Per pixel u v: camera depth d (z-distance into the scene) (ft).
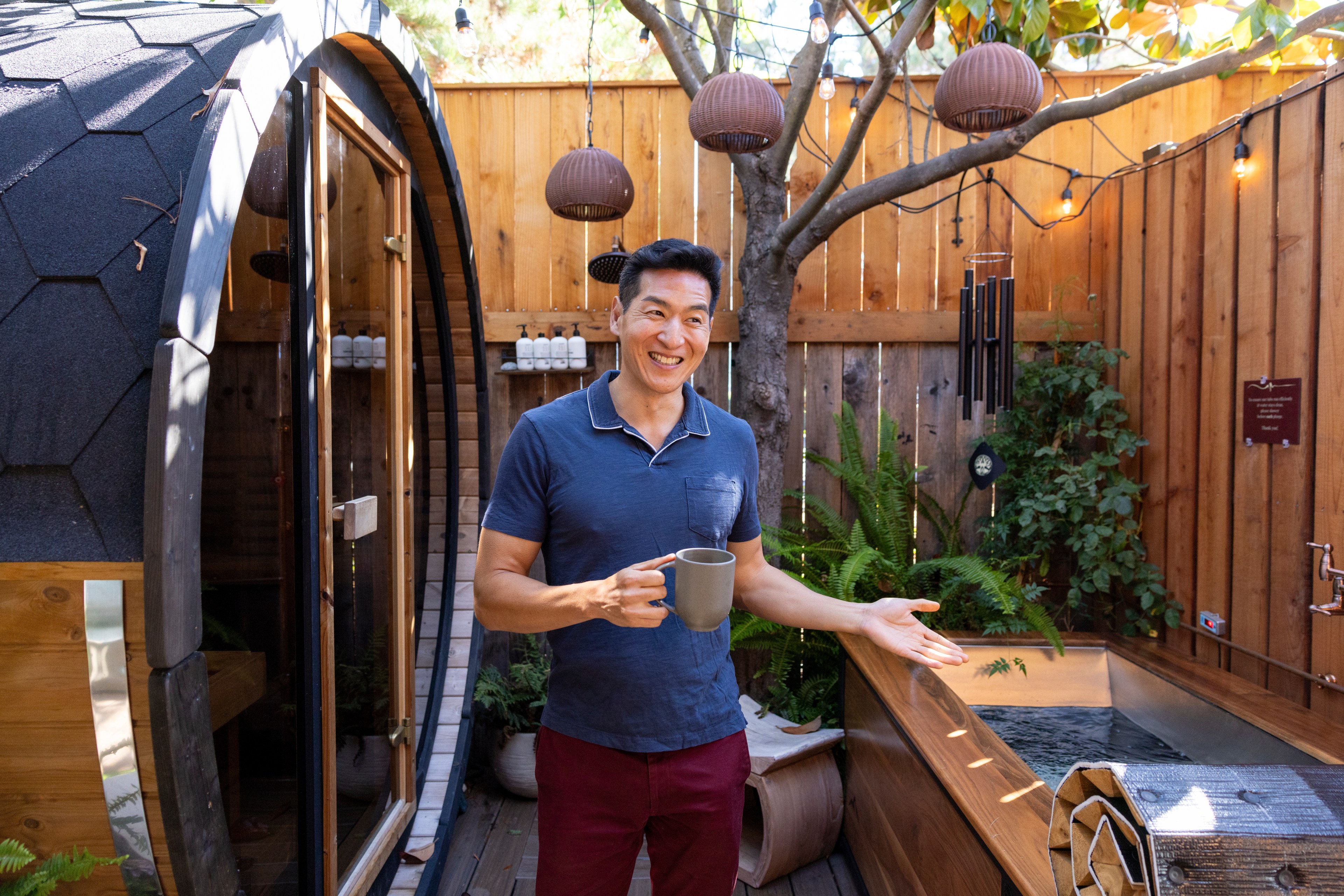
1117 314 11.28
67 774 4.48
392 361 7.73
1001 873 4.82
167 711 3.92
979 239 11.76
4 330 4.26
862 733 8.40
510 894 8.31
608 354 11.95
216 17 5.57
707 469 5.06
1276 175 8.07
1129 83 9.12
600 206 10.31
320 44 5.63
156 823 4.49
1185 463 9.66
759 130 8.45
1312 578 7.57
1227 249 8.84
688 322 4.81
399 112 7.79
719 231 11.87
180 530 3.98
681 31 11.58
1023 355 11.69
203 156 4.30
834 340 11.80
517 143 11.86
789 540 11.10
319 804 6.00
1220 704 7.79
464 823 9.78
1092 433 10.70
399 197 7.90
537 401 11.99
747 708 9.84
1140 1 9.36
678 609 4.11
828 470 11.68
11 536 4.17
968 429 11.80
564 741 5.04
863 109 8.52
